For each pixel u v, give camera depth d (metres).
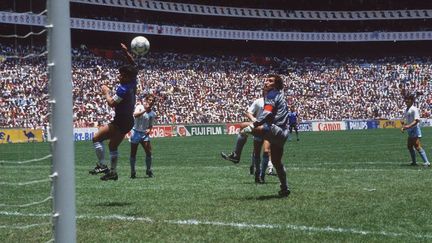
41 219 13.74
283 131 16.30
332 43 138.75
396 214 13.75
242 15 128.12
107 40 119.31
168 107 94.50
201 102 100.44
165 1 118.75
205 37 121.62
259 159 21.45
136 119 24.83
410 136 29.56
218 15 125.25
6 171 28.81
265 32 127.31
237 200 16.48
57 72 7.16
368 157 36.44
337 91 115.31
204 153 44.88
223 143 60.91
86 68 94.81
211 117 96.88
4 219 13.79
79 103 83.56
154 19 123.56
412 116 29.45
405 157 36.03
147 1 114.25
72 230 7.23
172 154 43.94
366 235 11.38
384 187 19.33
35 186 21.31
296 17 132.50
